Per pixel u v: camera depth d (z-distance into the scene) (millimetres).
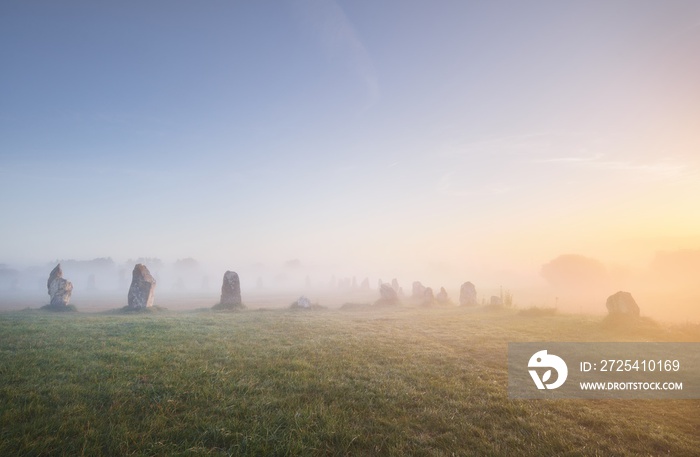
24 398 8641
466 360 14648
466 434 7688
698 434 8023
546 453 6965
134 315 31594
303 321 27000
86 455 6371
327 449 6883
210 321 25891
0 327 19656
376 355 15102
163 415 8000
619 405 9805
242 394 9672
